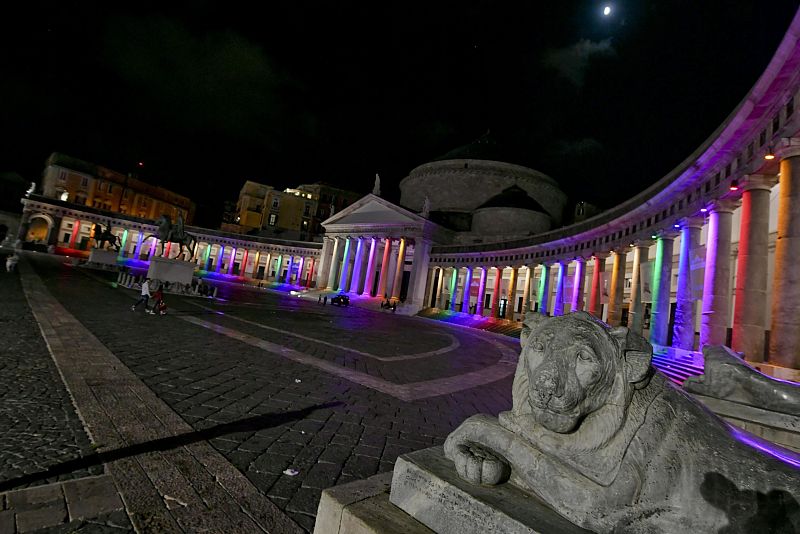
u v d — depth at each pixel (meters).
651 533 1.64
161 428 4.54
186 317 15.41
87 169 68.44
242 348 10.45
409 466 2.19
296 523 3.07
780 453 1.95
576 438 1.88
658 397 1.89
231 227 76.38
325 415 5.92
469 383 9.89
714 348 4.95
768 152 11.34
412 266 49.41
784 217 10.27
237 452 4.24
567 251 31.58
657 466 1.71
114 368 6.84
